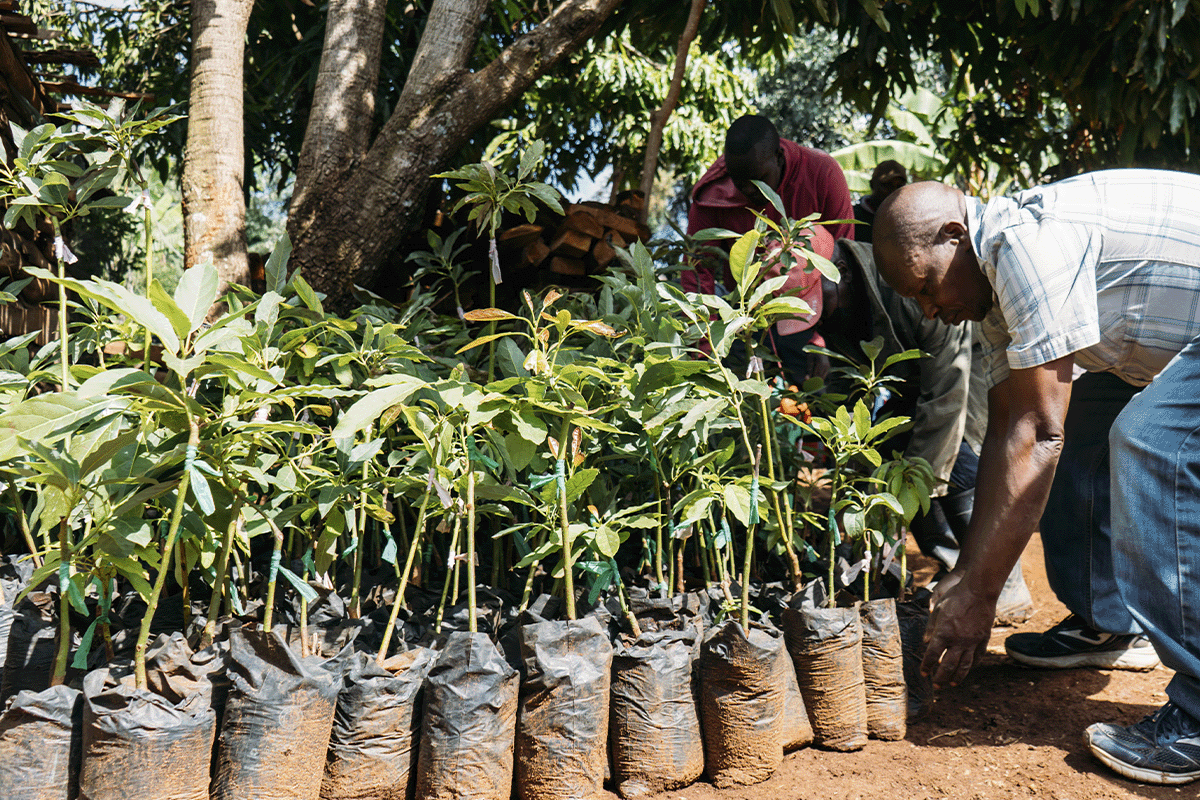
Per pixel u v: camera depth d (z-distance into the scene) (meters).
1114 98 4.05
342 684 1.30
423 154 2.77
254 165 5.14
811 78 10.81
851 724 1.62
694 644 1.54
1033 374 1.54
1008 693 1.98
